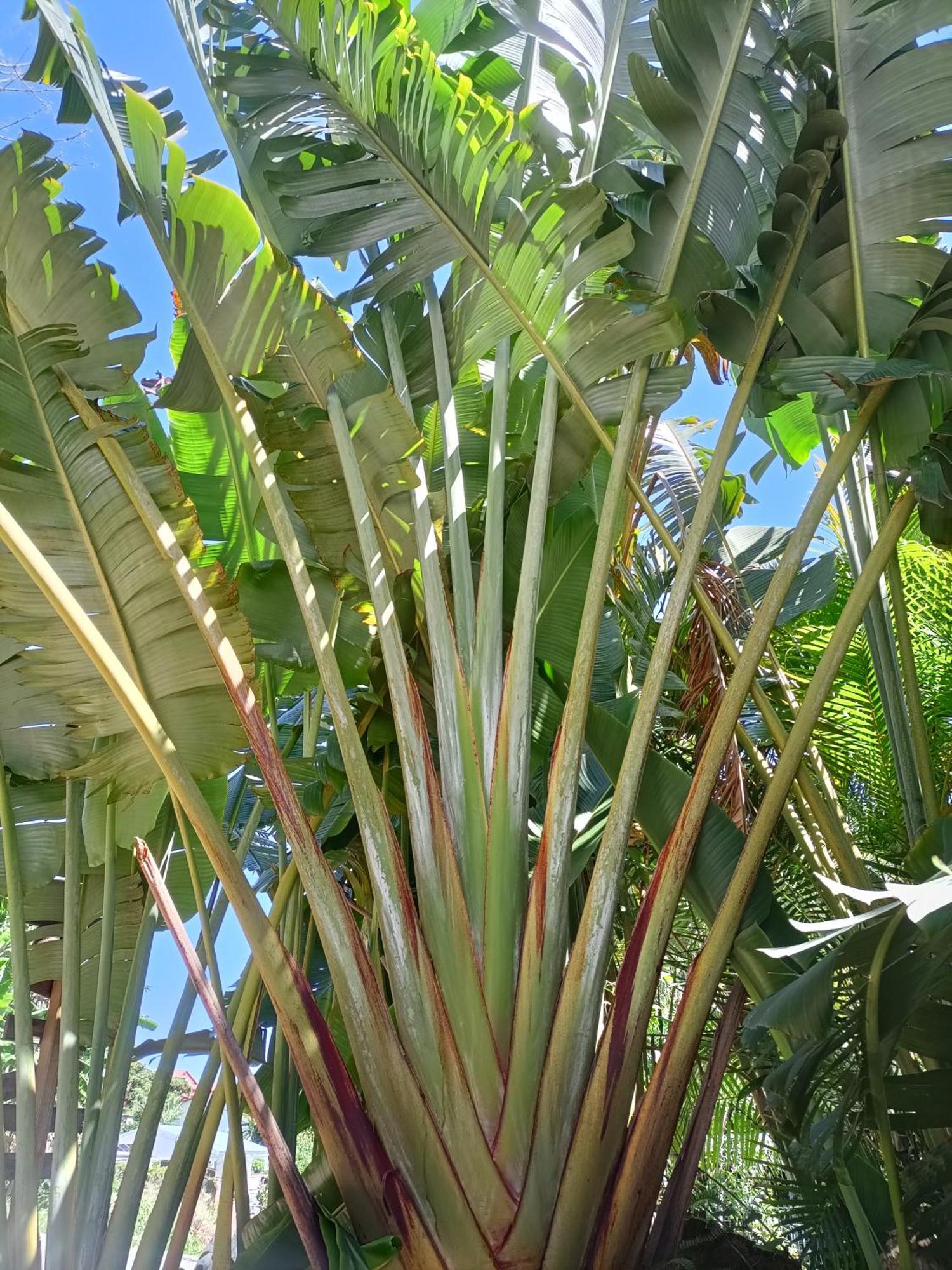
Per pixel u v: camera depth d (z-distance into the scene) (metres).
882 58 2.71
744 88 2.86
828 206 2.93
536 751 3.11
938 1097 2.15
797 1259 2.87
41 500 2.53
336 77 2.77
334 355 2.85
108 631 2.61
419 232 2.89
